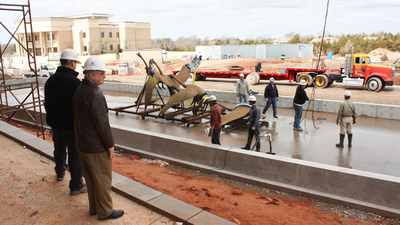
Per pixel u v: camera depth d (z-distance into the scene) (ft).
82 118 10.52
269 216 16.17
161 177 21.70
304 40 310.86
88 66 10.67
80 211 12.46
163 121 42.75
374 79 67.05
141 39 234.17
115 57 189.26
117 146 29.45
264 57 138.82
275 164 21.01
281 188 20.36
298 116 35.86
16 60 210.18
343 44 196.95
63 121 13.42
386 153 27.84
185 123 40.60
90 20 207.00
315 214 17.08
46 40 217.15
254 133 27.20
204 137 33.96
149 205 13.19
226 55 156.87
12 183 15.07
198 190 19.53
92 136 10.59
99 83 11.14
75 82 13.71
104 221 11.73
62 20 211.41
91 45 208.74
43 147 20.49
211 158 24.02
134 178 20.94
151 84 42.60
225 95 56.44
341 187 18.78
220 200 18.01
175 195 18.21
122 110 46.65
